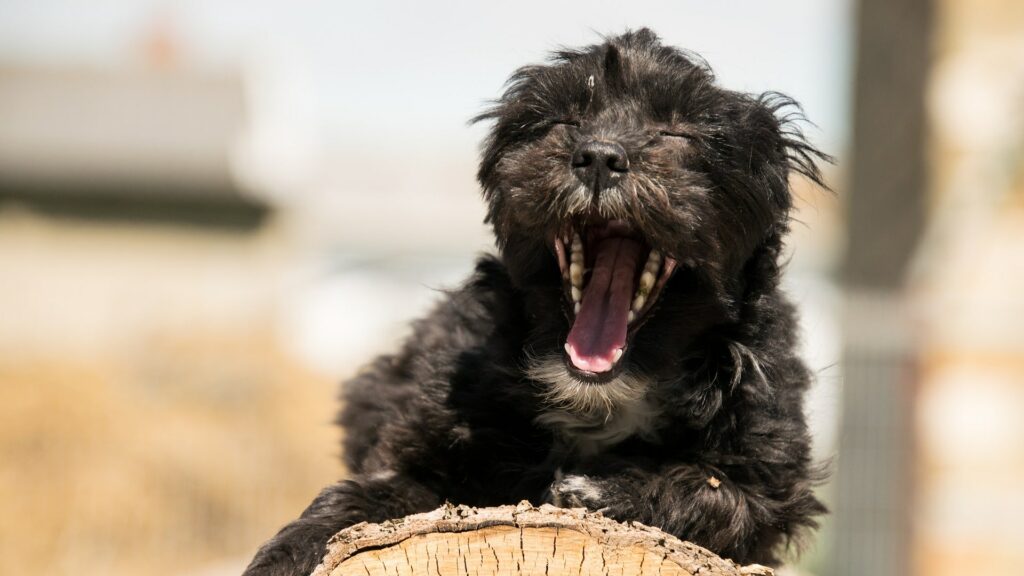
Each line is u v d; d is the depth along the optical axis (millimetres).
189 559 16766
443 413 5945
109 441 17719
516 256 6020
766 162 6082
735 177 5930
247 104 38656
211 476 17828
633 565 4273
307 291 36969
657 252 5922
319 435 19672
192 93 38969
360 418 6988
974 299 14688
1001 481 14297
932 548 14141
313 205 45375
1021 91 15203
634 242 6195
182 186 36469
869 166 16094
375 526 4379
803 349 6559
